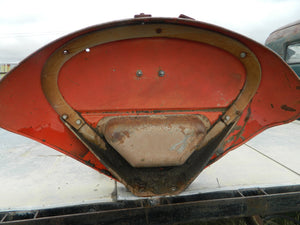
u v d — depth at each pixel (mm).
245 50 1102
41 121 1216
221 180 1850
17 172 2027
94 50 1055
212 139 1341
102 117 1225
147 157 1199
